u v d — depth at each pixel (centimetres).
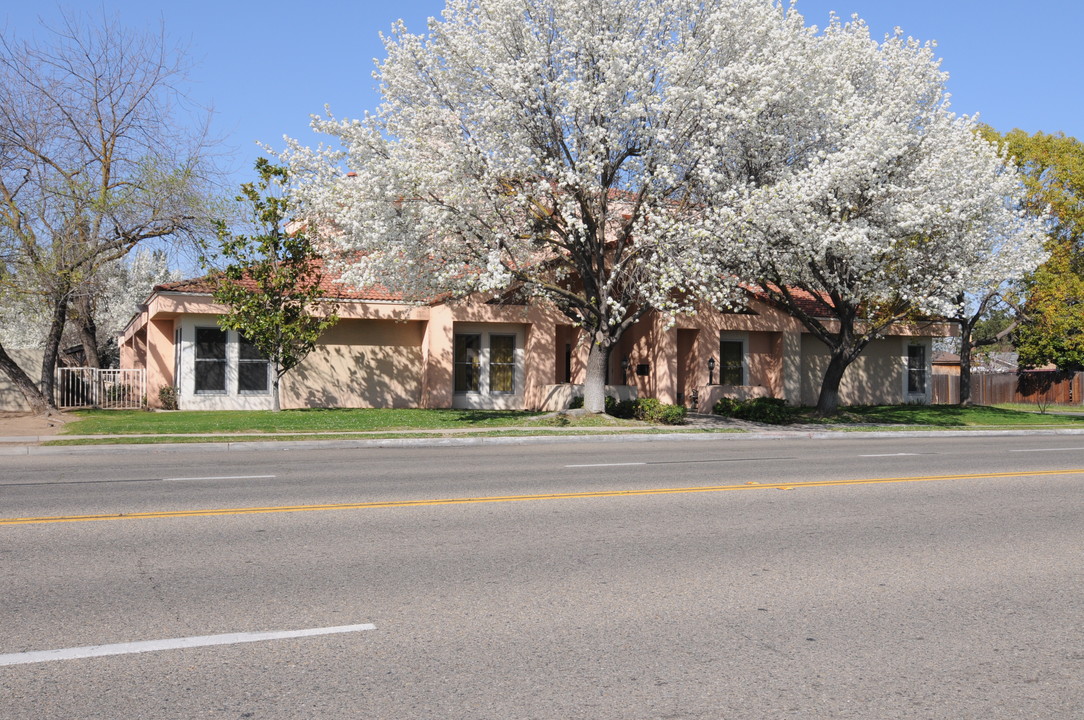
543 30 2025
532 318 2669
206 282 2453
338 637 516
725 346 2917
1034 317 3225
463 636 521
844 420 2514
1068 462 1495
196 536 791
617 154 2064
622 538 802
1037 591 641
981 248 2377
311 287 2342
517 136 1894
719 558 727
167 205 2383
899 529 860
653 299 2042
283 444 1761
